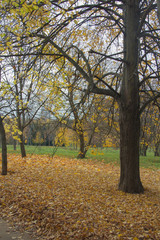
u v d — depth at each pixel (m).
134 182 7.71
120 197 7.07
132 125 7.58
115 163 15.80
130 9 7.51
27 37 6.08
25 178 9.38
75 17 6.54
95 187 8.37
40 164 13.26
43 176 9.94
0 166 12.88
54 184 8.52
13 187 7.75
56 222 4.89
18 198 6.51
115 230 4.60
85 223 4.85
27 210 5.62
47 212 5.42
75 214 5.38
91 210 5.76
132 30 7.40
